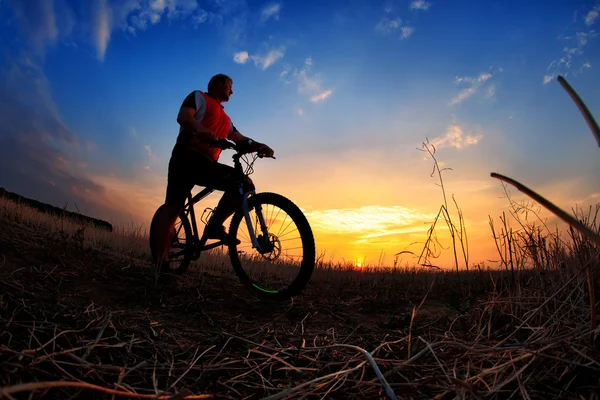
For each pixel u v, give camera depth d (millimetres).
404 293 4164
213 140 3441
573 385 1623
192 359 1982
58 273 3047
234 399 1589
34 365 1569
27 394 1446
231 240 3592
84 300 2637
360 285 4859
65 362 1599
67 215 7469
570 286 2576
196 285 3547
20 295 2400
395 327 2793
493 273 4551
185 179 3674
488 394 1531
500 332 2385
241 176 3527
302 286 3195
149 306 2830
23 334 1896
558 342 1755
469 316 2578
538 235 3082
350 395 1619
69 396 1490
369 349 2219
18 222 4883
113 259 3936
